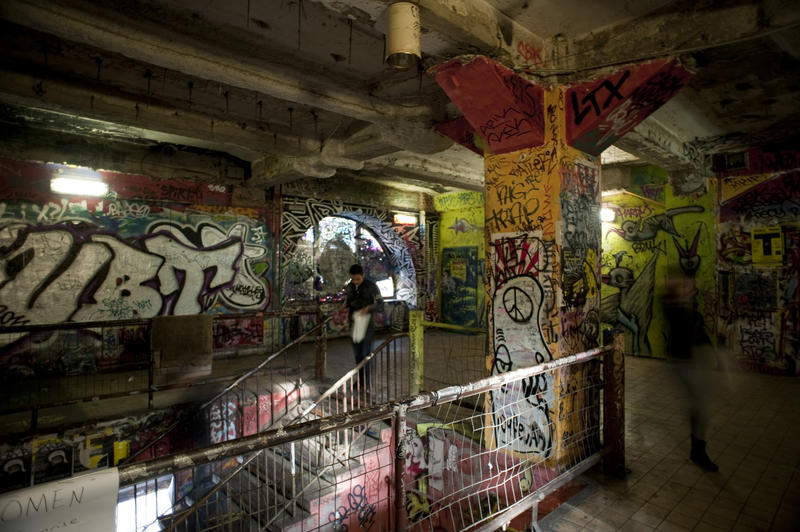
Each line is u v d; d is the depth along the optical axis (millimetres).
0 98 4789
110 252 7090
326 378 6355
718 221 7684
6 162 6242
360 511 4219
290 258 9516
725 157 7570
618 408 3576
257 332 8711
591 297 4234
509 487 3723
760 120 6051
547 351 3885
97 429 4562
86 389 5785
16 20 3219
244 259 8609
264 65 4238
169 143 7574
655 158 6582
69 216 6734
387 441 4535
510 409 4086
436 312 12719
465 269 12188
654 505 3170
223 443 1713
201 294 8047
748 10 3133
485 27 3391
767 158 7176
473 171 9508
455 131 5098
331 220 11031
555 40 3969
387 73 4715
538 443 3855
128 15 3498
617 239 9055
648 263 8656
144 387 5844
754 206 7312
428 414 4961
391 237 11938
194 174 7984
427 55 4176
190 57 3857
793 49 3914
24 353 6312
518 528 3020
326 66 4555
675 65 3494
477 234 11875
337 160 6977
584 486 3457
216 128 6031
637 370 7473
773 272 7145
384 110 5102
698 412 3787
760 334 7246
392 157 8156
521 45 3764
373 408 2154
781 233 7070
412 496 4262
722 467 3762
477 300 11852
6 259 6230
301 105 5703
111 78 4906
